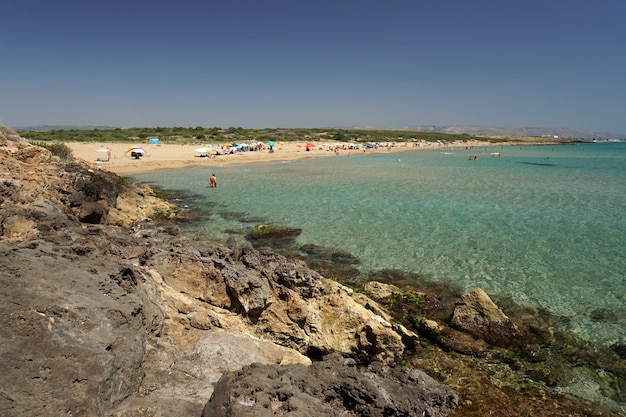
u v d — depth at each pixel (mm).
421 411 7559
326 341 11445
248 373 6324
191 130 129625
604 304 14789
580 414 9211
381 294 15070
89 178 21234
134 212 25125
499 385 10227
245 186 41625
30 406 4723
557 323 13461
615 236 23000
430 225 25750
